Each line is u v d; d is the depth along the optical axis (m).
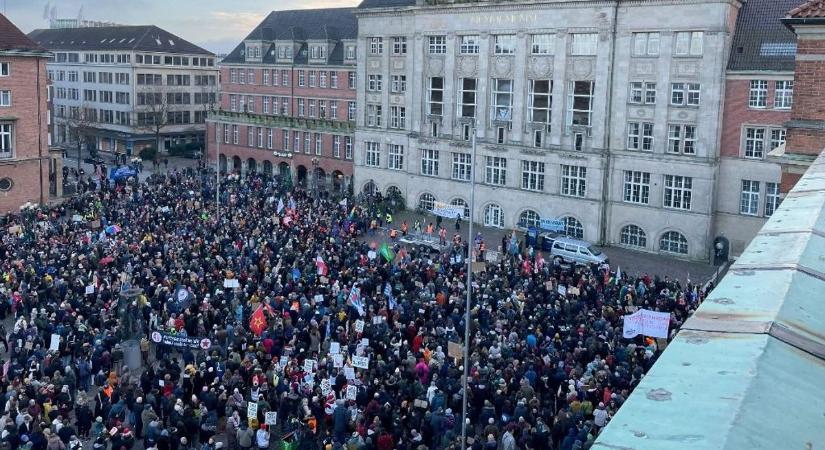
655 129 57.75
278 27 98.62
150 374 27.28
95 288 35.66
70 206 65.31
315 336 34.16
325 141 87.81
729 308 5.33
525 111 64.06
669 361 4.48
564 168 62.47
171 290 36.53
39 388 25.00
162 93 118.69
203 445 22.88
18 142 69.06
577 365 27.23
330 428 25.75
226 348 30.08
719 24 54.06
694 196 56.69
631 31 57.78
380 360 27.55
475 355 28.03
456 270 42.78
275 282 37.81
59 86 129.38
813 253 6.77
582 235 61.94
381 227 64.12
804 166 22.50
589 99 60.53
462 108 68.25
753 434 3.54
